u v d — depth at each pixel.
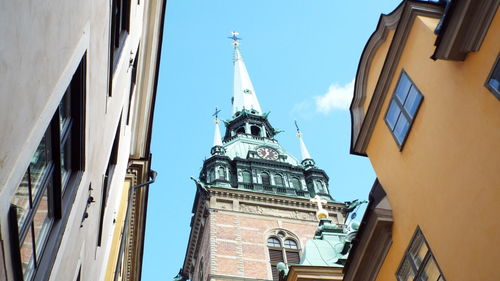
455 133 9.73
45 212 5.79
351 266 13.94
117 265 14.62
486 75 8.86
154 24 17.58
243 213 48.84
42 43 4.51
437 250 10.22
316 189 56.41
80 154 7.00
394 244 12.35
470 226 9.08
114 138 12.19
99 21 7.32
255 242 45.81
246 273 42.16
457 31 9.21
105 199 10.73
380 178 13.35
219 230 46.03
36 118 4.53
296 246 46.94
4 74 3.67
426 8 11.58
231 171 56.47
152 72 19.20
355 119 15.23
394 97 12.55
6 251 4.23
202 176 56.16
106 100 8.93
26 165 4.41
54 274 6.17
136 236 22.83
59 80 5.20
